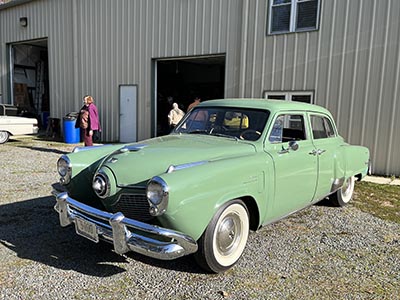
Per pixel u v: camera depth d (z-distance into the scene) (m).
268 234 3.95
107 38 12.26
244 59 9.27
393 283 2.92
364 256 3.43
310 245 3.66
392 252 3.54
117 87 12.22
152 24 11.07
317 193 4.18
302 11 8.32
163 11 10.78
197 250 2.81
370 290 2.79
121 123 12.27
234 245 3.07
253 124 3.67
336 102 7.98
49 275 2.88
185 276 2.93
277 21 8.70
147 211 2.85
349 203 5.32
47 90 18.91
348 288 2.82
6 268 2.98
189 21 10.28
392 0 7.18
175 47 10.66
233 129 3.79
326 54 8.05
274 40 8.76
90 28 12.67
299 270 3.11
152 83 11.37
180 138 3.76
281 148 3.59
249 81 9.25
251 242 3.70
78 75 13.30
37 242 3.54
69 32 13.45
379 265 3.25
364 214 4.80
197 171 2.71
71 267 3.03
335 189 4.59
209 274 2.97
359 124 7.73
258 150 3.42
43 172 6.94
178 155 3.10
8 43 16.12
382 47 7.34
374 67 7.47
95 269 3.01
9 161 8.12
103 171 3.04
